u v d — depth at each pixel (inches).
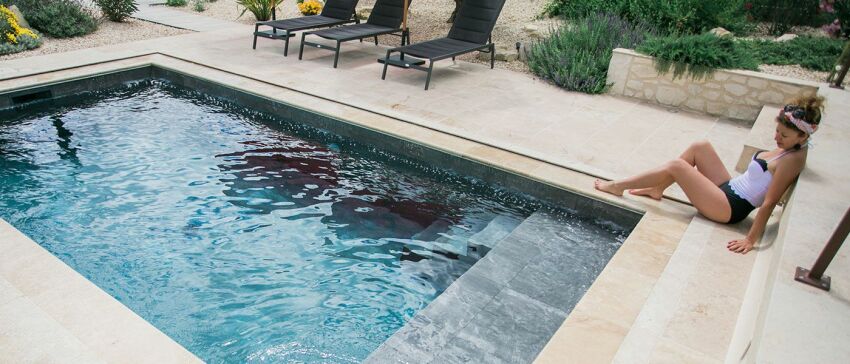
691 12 289.4
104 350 88.1
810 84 209.8
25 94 227.1
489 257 137.5
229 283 124.7
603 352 93.3
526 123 207.8
